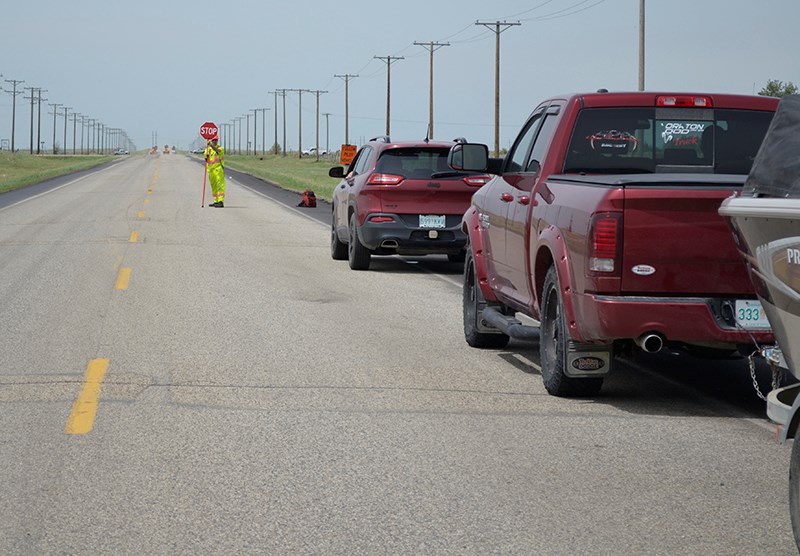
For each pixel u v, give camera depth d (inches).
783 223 220.5
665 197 324.2
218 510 244.4
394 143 745.6
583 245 335.3
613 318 327.0
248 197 1900.8
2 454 288.0
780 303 230.8
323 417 335.0
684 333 326.6
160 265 759.7
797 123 229.1
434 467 281.1
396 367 418.0
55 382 377.7
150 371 399.9
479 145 442.3
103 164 5270.7
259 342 466.0
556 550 219.8
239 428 319.6
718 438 315.0
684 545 223.1
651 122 386.0
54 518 237.8
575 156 386.0
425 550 219.5
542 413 345.1
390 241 735.1
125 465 279.6
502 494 258.1
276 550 218.8
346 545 222.1
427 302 609.0
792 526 215.5
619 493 259.8
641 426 329.1
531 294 398.0
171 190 2102.6
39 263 756.0
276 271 746.8
